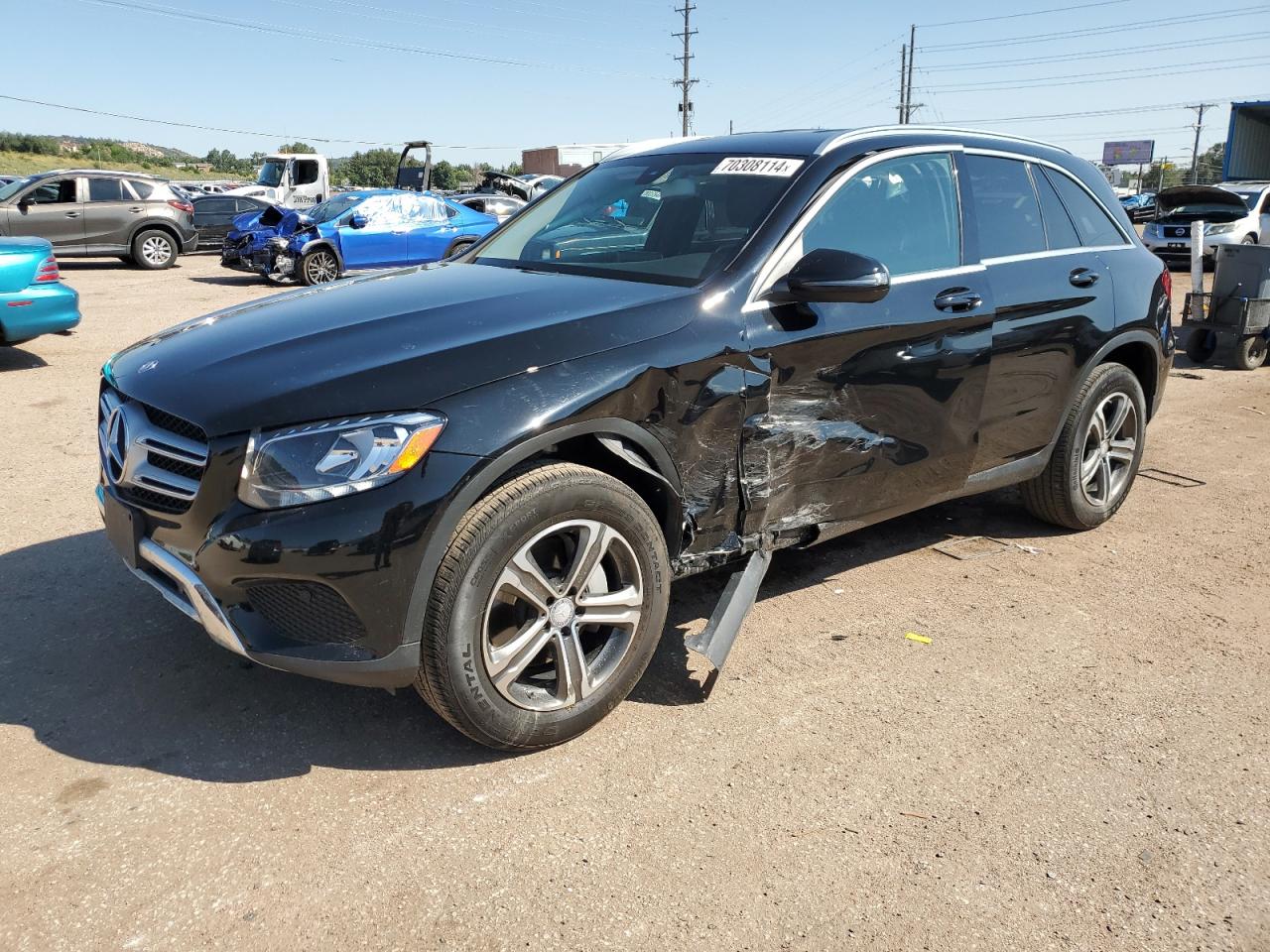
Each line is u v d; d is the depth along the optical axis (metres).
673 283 3.13
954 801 2.63
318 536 2.38
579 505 2.66
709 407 2.94
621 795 2.62
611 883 2.31
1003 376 3.84
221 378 2.61
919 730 2.97
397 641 2.49
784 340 3.09
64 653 3.28
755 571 3.27
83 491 4.93
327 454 2.40
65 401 6.99
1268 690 3.24
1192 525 4.80
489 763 2.75
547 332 2.74
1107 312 4.27
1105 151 84.88
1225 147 25.25
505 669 2.64
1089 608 3.84
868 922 2.21
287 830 2.46
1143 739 2.95
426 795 2.60
